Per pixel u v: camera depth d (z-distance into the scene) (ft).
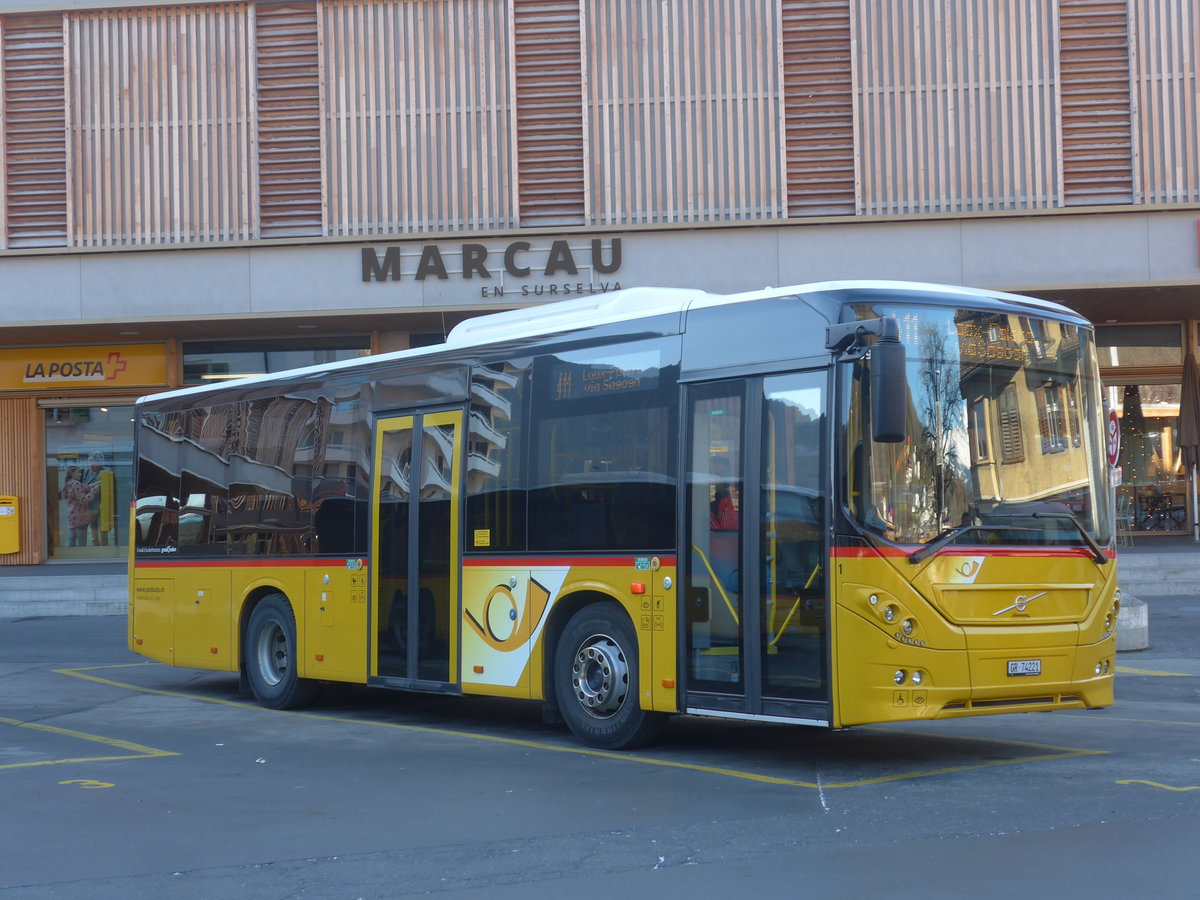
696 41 80.79
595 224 81.05
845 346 28.89
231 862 22.49
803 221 78.28
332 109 83.46
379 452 40.24
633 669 32.86
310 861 22.47
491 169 82.33
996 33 79.10
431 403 38.81
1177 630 59.62
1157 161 77.97
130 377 93.30
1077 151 78.79
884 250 77.97
